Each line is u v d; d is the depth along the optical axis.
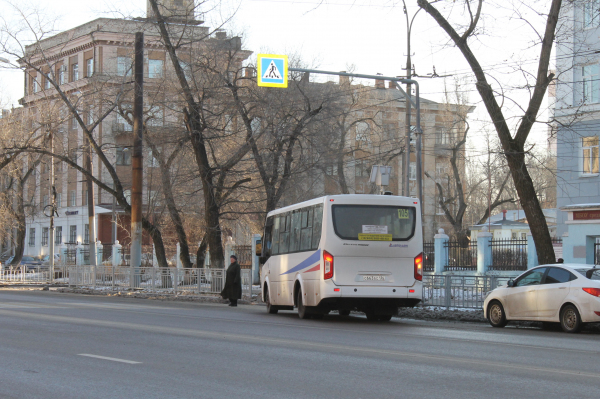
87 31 56.34
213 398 6.23
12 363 8.34
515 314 15.08
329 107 30.41
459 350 9.92
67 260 48.69
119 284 30.44
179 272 27.67
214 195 30.28
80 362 8.43
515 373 7.66
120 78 33.19
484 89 18.88
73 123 52.47
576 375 7.54
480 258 27.59
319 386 6.82
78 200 63.66
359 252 15.82
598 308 13.16
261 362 8.48
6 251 63.66
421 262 16.16
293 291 17.78
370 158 52.56
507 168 51.72
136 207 28.95
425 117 64.81
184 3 28.47
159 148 34.44
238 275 23.30
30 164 48.53
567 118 30.28
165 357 8.91
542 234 18.80
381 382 7.05
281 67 19.28
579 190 30.78
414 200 16.38
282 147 28.94
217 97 27.97
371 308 16.27
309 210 17.12
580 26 28.23
